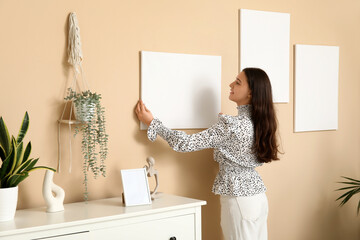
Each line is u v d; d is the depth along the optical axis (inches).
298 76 123.0
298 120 123.3
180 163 106.0
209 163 110.5
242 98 98.5
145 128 99.6
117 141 96.8
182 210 86.5
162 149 103.2
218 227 112.1
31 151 87.5
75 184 92.4
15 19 85.4
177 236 85.8
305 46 123.8
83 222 74.0
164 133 94.3
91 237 75.7
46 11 88.4
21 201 86.7
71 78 91.4
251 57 114.7
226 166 97.5
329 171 130.8
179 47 104.6
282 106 121.4
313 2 126.1
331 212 131.4
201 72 106.9
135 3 98.5
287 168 123.0
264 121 95.2
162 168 103.3
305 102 124.3
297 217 125.2
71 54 89.5
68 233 73.4
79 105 86.5
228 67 112.0
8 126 85.1
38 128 88.1
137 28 98.8
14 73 85.6
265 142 95.7
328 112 128.7
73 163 92.2
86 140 89.7
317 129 126.9
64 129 91.0
